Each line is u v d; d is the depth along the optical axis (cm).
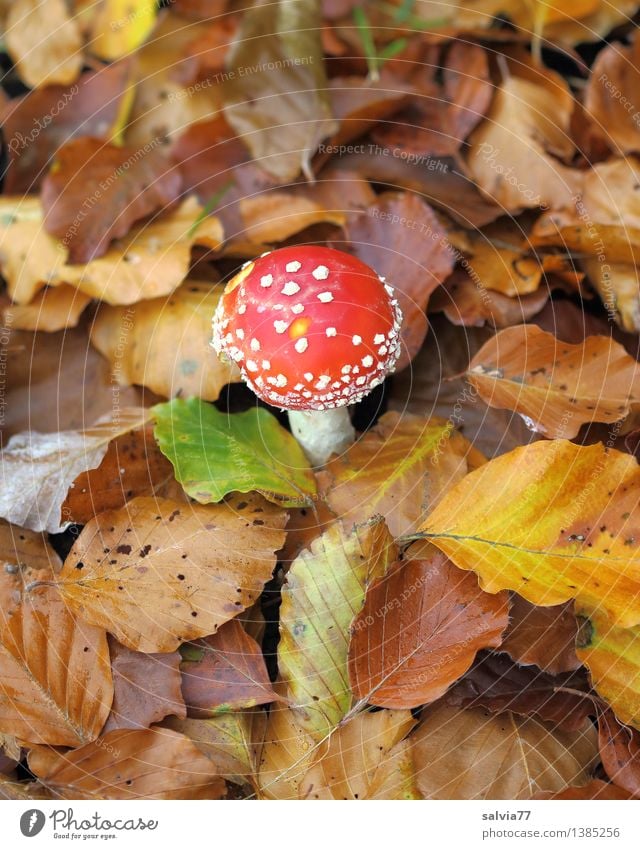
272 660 35
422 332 39
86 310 40
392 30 45
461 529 33
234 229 41
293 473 36
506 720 32
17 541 35
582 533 33
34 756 31
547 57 45
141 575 33
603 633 32
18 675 32
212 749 32
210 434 36
